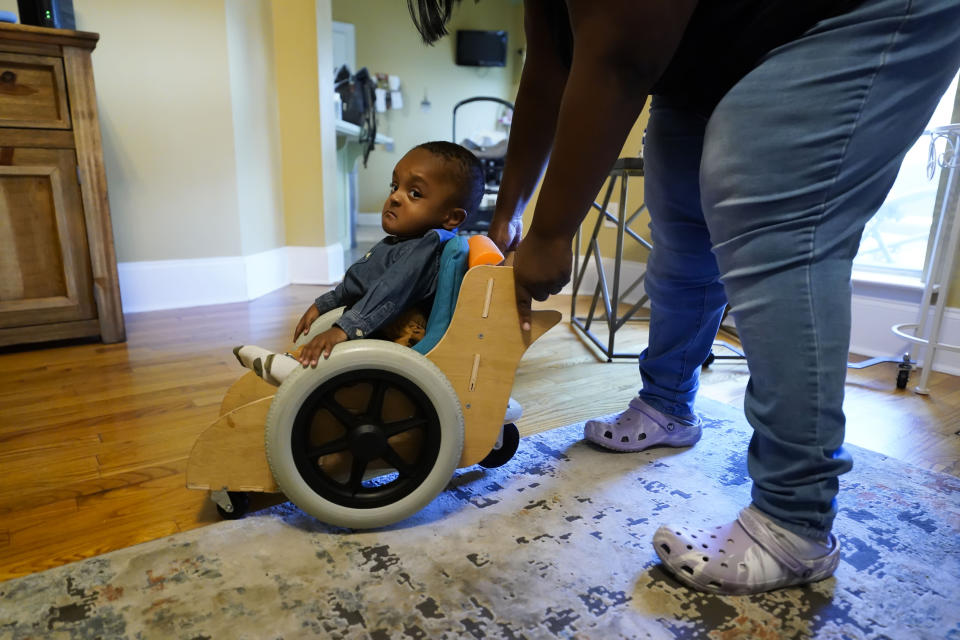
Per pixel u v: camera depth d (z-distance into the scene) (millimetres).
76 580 707
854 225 664
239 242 2426
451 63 6801
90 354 1680
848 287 676
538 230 722
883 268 1934
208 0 2209
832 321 664
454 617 657
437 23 754
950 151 1511
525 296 814
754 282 678
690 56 723
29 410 1265
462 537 812
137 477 984
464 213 922
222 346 1766
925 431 1234
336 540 799
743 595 708
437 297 853
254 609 663
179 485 960
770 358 677
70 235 1688
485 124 7105
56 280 1704
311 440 821
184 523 852
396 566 745
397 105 6625
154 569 730
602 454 1083
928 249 1672
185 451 1079
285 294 2607
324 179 2846
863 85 602
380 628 638
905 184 2023
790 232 650
